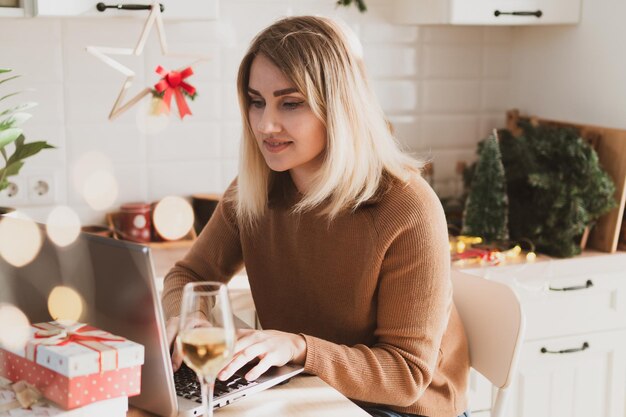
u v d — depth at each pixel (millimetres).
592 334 2645
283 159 1579
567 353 2611
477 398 2502
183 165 2756
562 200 2598
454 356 1712
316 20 1575
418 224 1557
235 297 2299
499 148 2814
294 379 1438
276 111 1556
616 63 2729
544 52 3059
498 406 1678
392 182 1609
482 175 2723
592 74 2834
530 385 2570
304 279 1712
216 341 1135
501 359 1672
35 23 2506
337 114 1530
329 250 1648
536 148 2684
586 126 2785
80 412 1116
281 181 1748
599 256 2645
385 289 1587
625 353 2701
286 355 1413
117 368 1134
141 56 2637
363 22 2889
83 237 1201
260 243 1781
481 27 3072
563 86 2973
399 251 1563
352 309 1648
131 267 1141
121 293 1182
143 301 1153
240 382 1365
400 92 2988
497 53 3113
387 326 1566
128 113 2654
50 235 1244
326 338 1710
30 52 2514
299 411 1296
